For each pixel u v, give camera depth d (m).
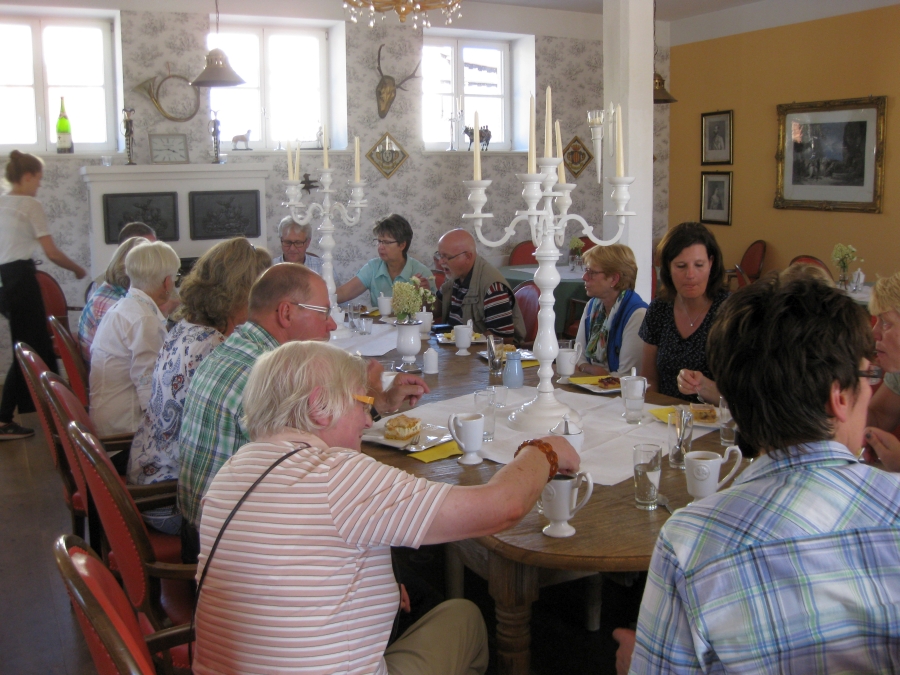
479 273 3.82
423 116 6.95
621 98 4.86
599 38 7.33
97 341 2.67
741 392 0.93
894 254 6.20
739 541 0.86
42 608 2.67
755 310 0.93
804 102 6.74
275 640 1.18
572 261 6.51
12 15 5.53
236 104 6.24
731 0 7.01
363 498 1.21
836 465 0.90
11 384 4.48
